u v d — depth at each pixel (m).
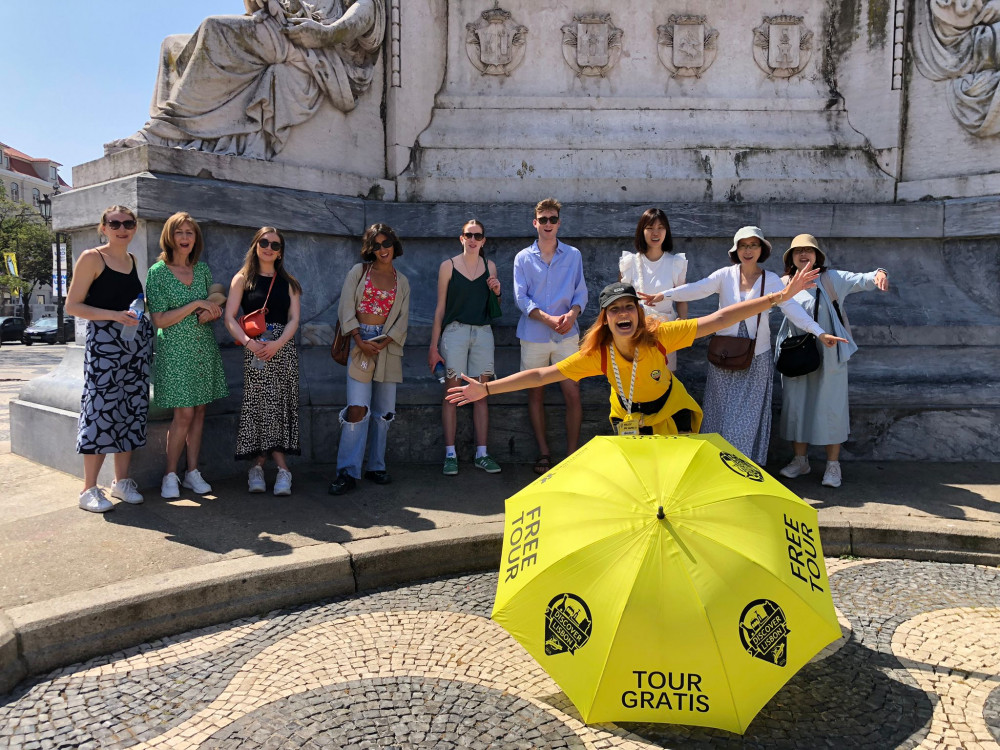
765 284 4.41
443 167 6.11
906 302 5.81
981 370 5.50
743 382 4.53
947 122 5.97
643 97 6.29
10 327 32.00
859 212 5.92
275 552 3.54
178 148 4.94
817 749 2.36
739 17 6.27
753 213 5.93
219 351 4.57
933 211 5.88
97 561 3.40
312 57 5.54
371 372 4.62
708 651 2.18
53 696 2.61
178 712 2.52
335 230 5.67
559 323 4.77
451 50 6.25
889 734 2.43
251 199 5.16
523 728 2.45
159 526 3.89
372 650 2.96
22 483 4.71
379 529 3.90
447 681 2.73
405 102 6.12
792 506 2.53
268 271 4.46
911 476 4.97
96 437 4.02
